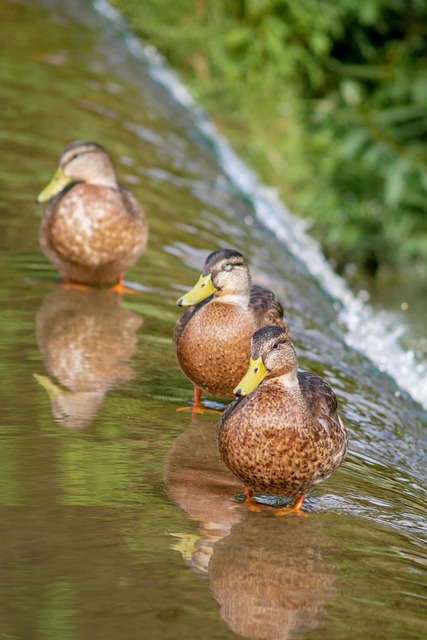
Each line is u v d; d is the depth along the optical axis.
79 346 9.14
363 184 21.83
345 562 5.99
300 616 5.27
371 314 16.53
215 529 6.18
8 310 9.84
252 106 23.95
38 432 7.20
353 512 6.83
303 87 25.02
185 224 13.73
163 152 16.62
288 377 6.62
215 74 24.55
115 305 10.44
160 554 5.71
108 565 5.50
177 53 24.44
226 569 5.65
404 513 7.04
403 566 6.06
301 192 21.55
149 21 24.55
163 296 10.96
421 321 17.86
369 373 11.22
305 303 13.02
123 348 9.30
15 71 17.53
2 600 5.05
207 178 16.89
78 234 10.43
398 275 20.78
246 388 6.58
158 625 4.98
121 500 6.33
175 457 7.18
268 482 6.63
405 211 21.31
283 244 16.53
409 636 5.22
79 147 10.63
